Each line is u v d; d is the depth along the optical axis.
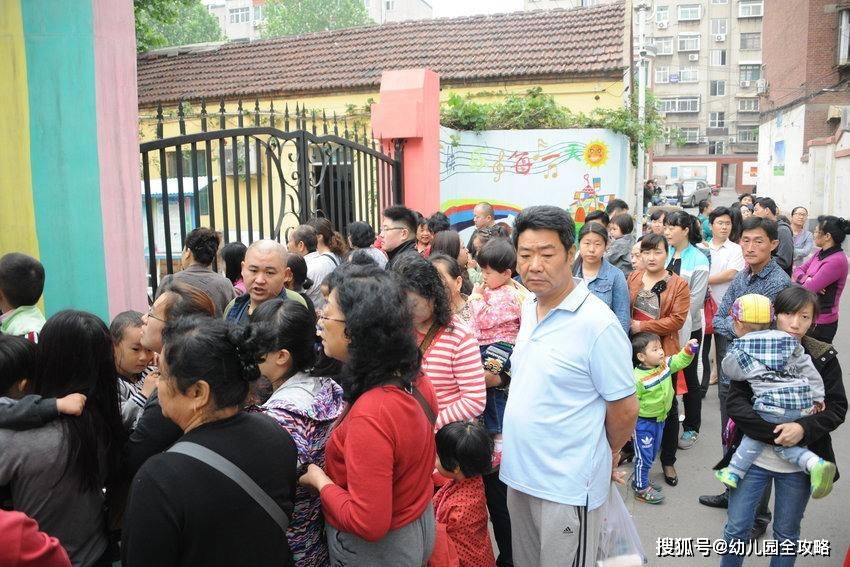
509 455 2.69
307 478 2.17
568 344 2.52
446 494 2.89
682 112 56.38
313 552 2.30
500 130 10.41
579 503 2.51
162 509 1.64
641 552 2.76
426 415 2.31
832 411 3.09
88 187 3.68
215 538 1.69
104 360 2.24
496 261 3.64
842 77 23.78
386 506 1.97
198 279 3.94
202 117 4.59
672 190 39.97
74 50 3.59
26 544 1.63
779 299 3.17
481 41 13.41
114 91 3.75
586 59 11.73
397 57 13.31
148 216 4.15
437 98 8.30
